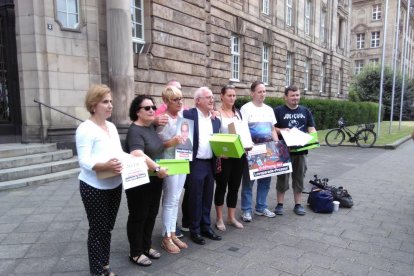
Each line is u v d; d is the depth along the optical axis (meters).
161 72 12.39
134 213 3.66
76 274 3.53
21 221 5.05
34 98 9.09
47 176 7.52
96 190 3.09
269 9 22.48
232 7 17.64
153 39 11.98
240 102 17.16
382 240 4.47
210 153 4.27
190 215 4.31
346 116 25.06
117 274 3.54
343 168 9.44
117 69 10.12
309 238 4.52
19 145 8.67
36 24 8.91
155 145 3.62
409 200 6.32
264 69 22.61
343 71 36.81
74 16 9.55
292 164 5.42
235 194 4.87
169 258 3.91
